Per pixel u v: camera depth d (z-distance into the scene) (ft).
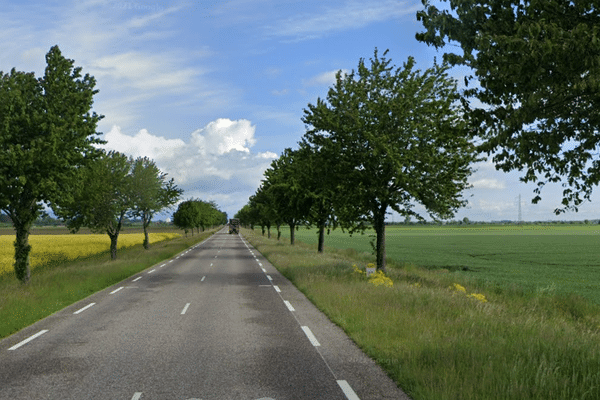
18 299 41.93
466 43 23.50
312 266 77.10
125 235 279.49
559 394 17.76
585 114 23.06
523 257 138.21
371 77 70.59
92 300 46.57
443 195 63.52
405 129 63.72
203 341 28.32
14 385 19.90
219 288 55.93
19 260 56.70
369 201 66.80
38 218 59.82
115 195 96.48
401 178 59.16
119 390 19.22
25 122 53.93
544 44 19.01
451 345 24.72
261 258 112.47
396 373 20.93
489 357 21.80
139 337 29.48
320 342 28.04
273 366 22.77
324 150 67.56
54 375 21.35
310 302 44.68
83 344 27.61
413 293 43.98
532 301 49.42
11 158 49.88
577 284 74.90
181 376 21.16
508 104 24.40
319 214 111.55
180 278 67.77
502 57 21.40
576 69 19.84
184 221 264.72
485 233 433.48
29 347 26.94
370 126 64.18
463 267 100.01
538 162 25.64
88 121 59.62
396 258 132.67
